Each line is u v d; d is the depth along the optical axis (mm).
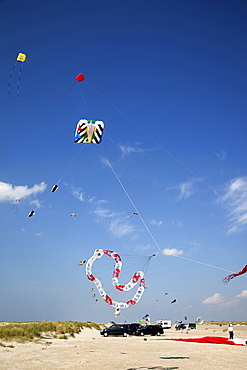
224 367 16328
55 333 40406
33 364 17328
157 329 47781
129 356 21328
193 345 30125
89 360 19188
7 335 31125
